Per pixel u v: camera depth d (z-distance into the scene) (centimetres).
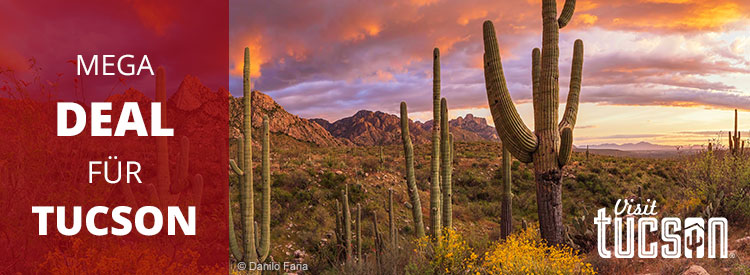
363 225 1641
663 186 2298
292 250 1409
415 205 898
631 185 2406
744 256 664
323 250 1323
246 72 895
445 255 686
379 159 2702
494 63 807
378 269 769
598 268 665
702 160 1090
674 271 602
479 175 2630
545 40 827
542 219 821
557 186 811
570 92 905
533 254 599
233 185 1773
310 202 1781
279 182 1941
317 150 3394
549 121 815
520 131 806
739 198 941
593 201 2189
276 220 1580
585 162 3061
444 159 906
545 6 829
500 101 802
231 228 870
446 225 888
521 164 2836
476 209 2020
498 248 650
